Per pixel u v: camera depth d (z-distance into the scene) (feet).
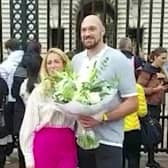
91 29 12.84
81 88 12.05
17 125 19.51
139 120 19.81
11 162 23.94
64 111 12.64
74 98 12.02
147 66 20.98
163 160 24.99
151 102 21.16
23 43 22.62
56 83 12.76
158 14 53.52
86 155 13.37
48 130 13.51
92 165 13.41
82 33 13.01
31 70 17.54
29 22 22.95
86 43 12.93
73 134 13.66
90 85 12.05
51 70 13.39
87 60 13.08
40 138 13.52
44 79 13.37
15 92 19.51
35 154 13.60
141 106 18.57
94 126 12.48
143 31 47.32
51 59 13.38
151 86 21.03
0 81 19.26
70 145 13.58
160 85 21.18
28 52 18.60
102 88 12.10
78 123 13.06
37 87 13.82
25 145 13.83
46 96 13.51
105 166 13.00
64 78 12.35
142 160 24.76
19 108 19.45
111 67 12.66
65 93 12.12
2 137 20.03
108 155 12.93
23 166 20.83
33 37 22.94
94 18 12.96
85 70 12.66
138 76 21.75
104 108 12.24
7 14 48.93
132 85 12.90
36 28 22.95
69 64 13.52
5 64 20.89
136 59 22.45
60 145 13.47
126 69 12.78
